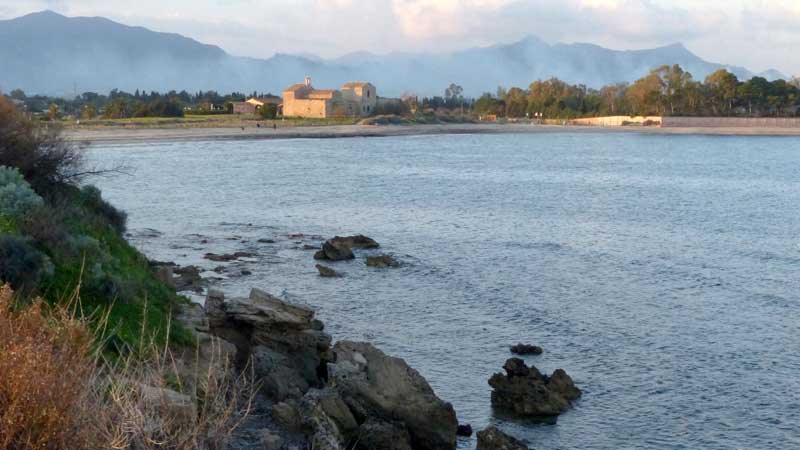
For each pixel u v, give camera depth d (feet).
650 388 75.97
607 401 72.69
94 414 29.37
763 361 84.53
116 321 56.29
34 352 27.45
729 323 99.25
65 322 31.19
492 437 59.93
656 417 69.51
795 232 177.99
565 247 152.97
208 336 62.08
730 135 618.03
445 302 106.42
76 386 28.19
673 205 226.58
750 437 66.03
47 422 26.58
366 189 250.78
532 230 175.32
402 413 58.54
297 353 66.18
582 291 115.14
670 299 111.45
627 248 153.28
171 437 31.19
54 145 94.07
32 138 89.30
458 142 520.42
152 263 111.45
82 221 80.28
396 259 134.51
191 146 401.90
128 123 494.18
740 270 132.87
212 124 526.57
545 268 131.44
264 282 114.62
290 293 108.58
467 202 224.33
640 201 235.61
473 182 281.54
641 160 400.67
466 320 97.96
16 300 46.29
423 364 81.35
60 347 30.55
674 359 84.58
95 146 366.84
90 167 264.93
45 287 56.29
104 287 59.36
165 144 403.54
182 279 110.01
